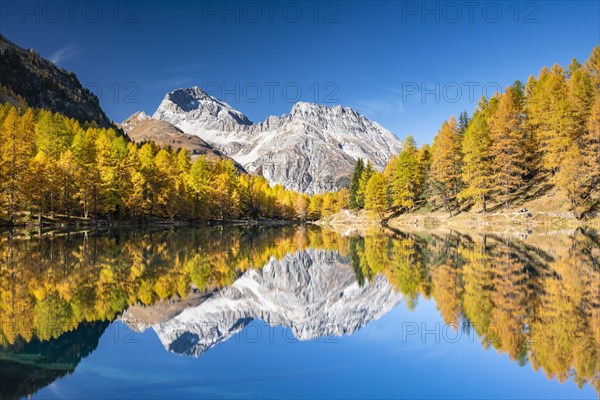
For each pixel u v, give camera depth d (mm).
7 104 96750
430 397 9477
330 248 45812
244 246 46344
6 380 10039
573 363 11234
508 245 37094
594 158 50531
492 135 63875
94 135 86250
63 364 11148
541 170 66500
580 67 73438
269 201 152625
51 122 76812
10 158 52688
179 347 12961
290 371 11141
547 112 61406
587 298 17562
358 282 25578
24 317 15133
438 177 72875
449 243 41688
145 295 19625
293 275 29453
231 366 11438
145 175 76125
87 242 39000
